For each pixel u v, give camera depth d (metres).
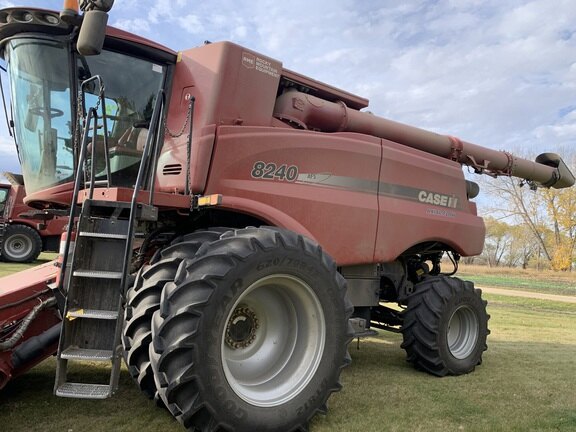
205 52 4.08
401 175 5.14
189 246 3.29
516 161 7.09
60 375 2.82
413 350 5.03
